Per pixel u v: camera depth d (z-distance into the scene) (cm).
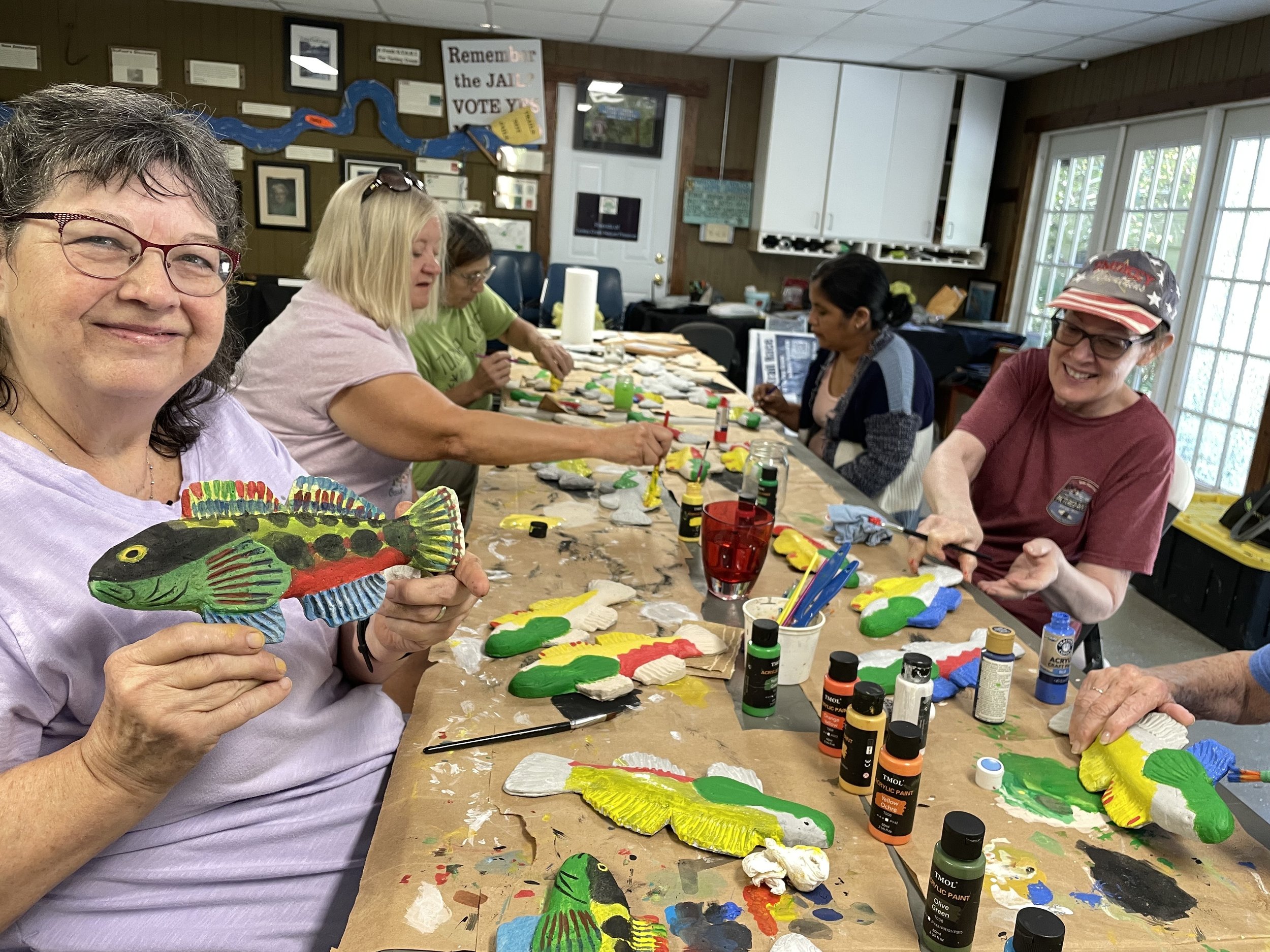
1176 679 125
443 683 116
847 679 104
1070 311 171
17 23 530
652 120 600
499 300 320
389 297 176
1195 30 434
